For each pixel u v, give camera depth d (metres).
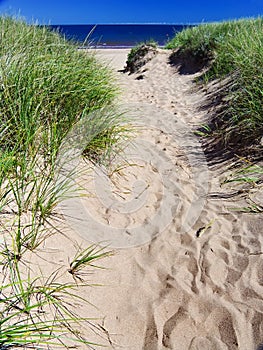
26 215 2.62
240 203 3.50
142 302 2.42
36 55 4.19
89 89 4.20
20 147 2.94
